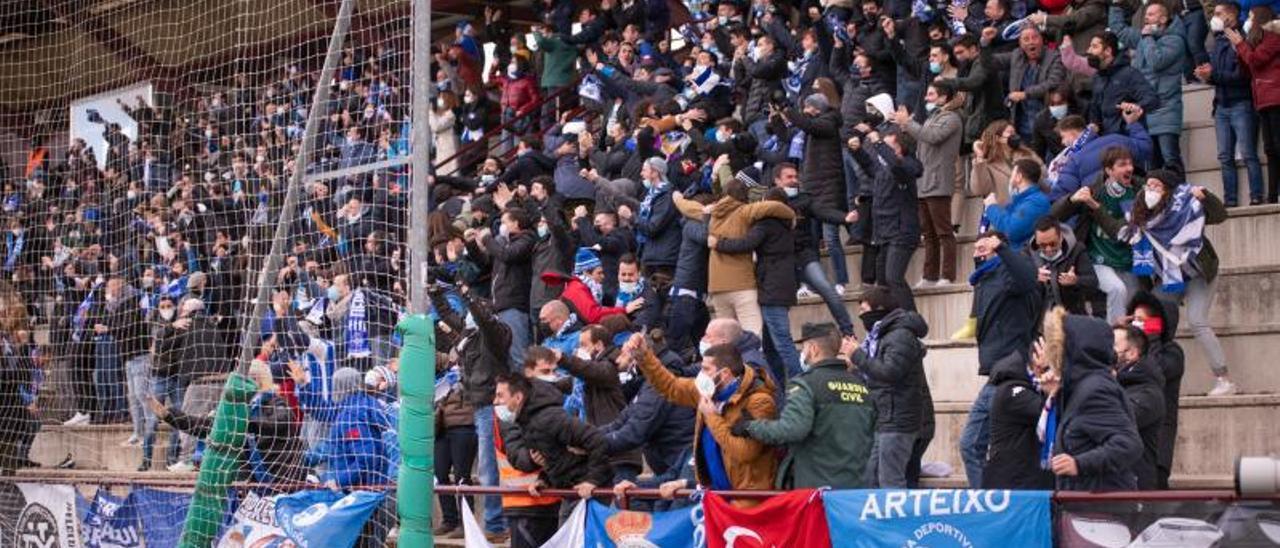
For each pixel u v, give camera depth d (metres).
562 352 14.20
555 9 27.34
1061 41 19.59
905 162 17.66
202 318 18.36
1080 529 10.70
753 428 12.08
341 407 14.45
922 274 18.81
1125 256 15.16
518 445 13.52
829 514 11.50
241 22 20.36
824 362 12.19
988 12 20.92
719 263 16.86
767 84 21.84
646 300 17.84
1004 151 16.70
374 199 17.42
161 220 21.41
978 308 14.45
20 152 23.47
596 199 21.20
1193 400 14.84
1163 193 14.96
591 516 12.73
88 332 19.59
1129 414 11.13
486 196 21.00
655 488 13.06
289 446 14.87
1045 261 14.59
